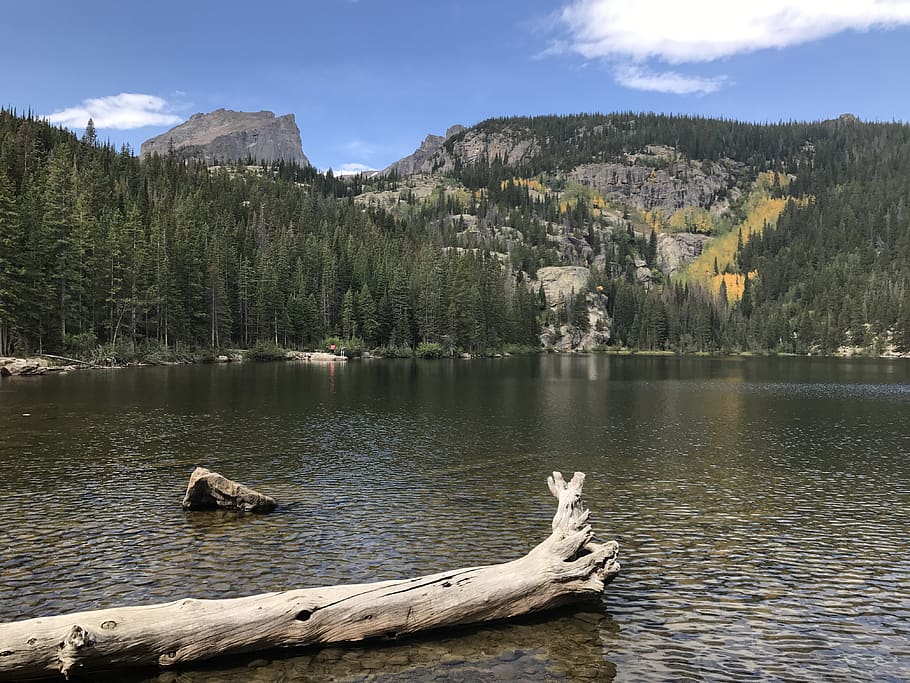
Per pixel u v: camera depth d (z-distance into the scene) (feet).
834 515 63.31
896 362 503.20
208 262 389.80
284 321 428.56
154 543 51.75
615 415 146.61
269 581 43.60
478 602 37.11
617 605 41.09
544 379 272.31
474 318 524.11
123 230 333.83
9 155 455.63
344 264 515.09
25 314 254.06
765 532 57.62
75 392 168.14
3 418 120.16
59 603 39.50
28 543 51.31
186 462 85.10
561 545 41.24
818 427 128.26
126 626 30.86
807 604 41.63
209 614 32.68
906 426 129.59
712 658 34.06
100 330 315.37
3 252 239.91
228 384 206.80
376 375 272.31
